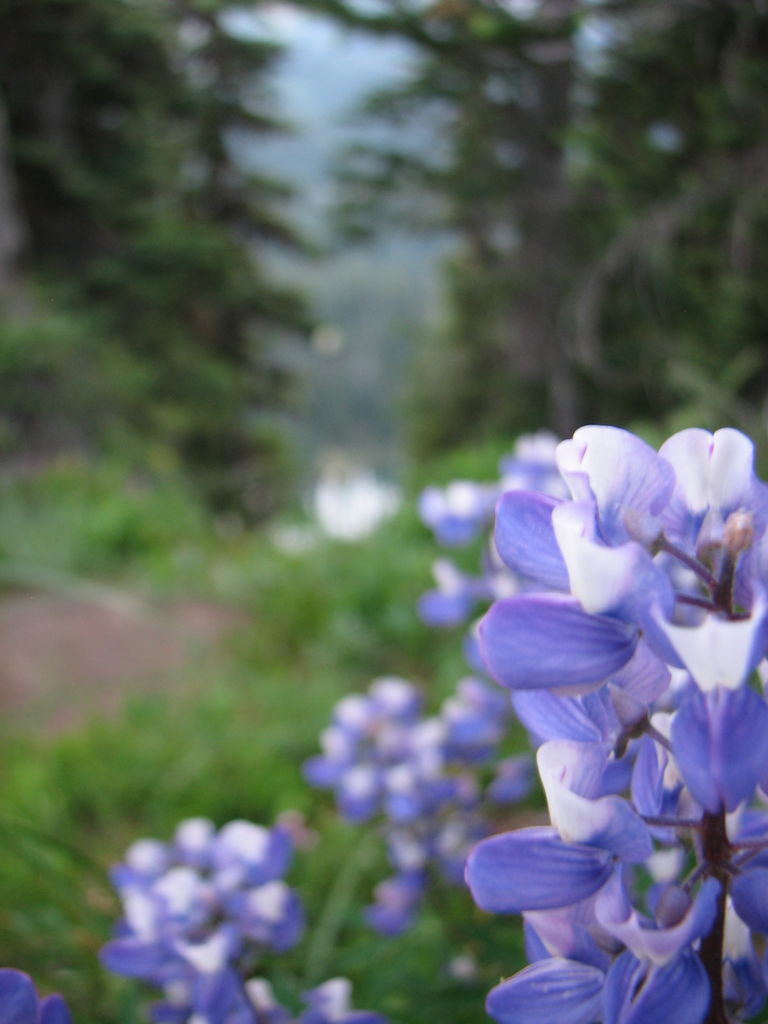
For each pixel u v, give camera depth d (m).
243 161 28.45
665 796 0.94
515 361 15.77
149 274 19.08
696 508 0.88
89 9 16.94
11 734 4.64
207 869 1.85
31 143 17.67
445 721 2.70
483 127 13.45
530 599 0.82
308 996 1.54
